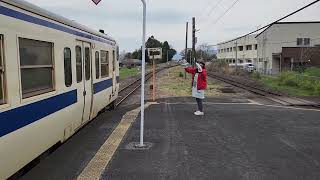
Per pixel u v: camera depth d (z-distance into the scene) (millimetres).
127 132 9914
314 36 68125
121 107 16516
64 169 6762
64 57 8258
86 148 8273
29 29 6289
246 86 31219
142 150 7992
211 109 14570
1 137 5223
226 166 6863
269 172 6512
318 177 6258
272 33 69000
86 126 10945
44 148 7031
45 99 6980
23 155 6027
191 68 12898
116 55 15758
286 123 11336
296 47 60812
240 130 10203
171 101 18094
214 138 9172
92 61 11039
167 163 7047
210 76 51625
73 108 8898
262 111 14039
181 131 10023
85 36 10172
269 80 40344
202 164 6984
